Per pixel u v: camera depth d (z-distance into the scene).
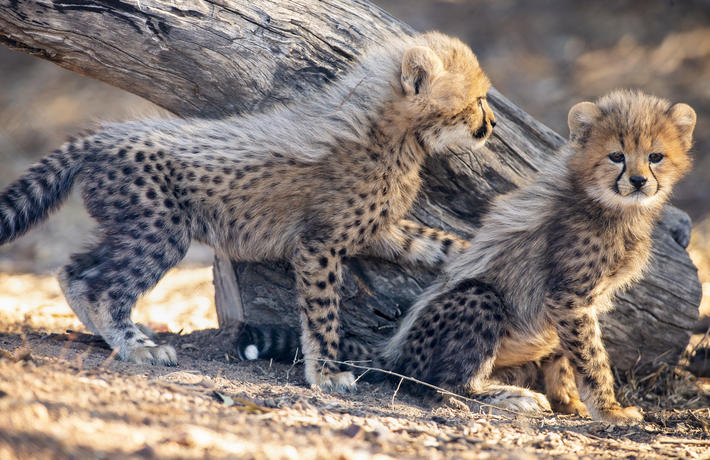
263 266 9.93
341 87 9.26
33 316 11.61
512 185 9.96
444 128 9.05
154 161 8.87
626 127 8.55
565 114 21.91
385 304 9.85
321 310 8.89
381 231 9.40
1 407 5.27
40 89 26.14
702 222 16.88
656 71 23.19
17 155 22.53
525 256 9.26
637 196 8.47
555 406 9.62
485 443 6.61
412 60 8.81
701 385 10.56
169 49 9.04
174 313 13.29
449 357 8.94
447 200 10.01
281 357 9.62
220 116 9.63
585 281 8.81
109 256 8.77
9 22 8.62
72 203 20.16
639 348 10.19
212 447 5.21
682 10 25.94
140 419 5.64
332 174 8.98
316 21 9.42
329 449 5.53
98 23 8.79
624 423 8.21
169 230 8.87
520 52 25.59
